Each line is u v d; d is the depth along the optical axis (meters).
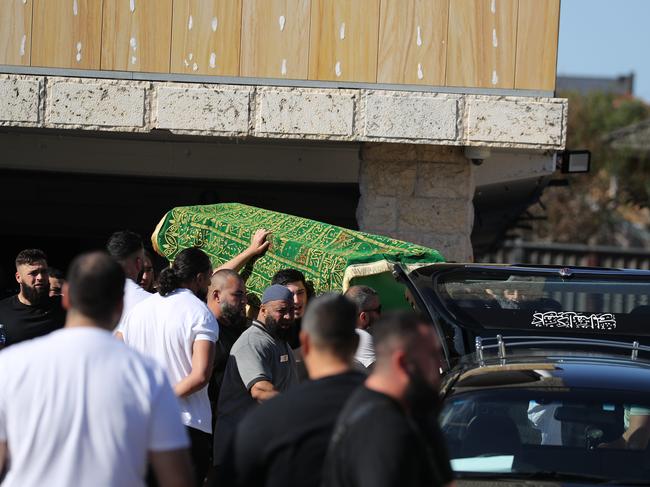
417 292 18.08
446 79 24.17
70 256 32.44
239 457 10.08
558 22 24.05
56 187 30.70
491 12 24.09
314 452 9.98
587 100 109.62
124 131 24.17
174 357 16.12
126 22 24.12
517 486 12.74
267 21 24.20
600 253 87.75
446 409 14.05
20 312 19.62
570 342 17.09
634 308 18.53
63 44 24.11
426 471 9.24
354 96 24.05
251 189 30.64
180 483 10.07
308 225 20.86
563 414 13.68
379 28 24.17
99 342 10.14
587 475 13.14
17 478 9.93
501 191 31.77
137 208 31.05
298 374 19.02
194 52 24.17
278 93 24.05
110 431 9.84
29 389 9.98
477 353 16.36
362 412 9.27
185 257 16.83
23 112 24.00
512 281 19.12
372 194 25.69
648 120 104.12
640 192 102.31
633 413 13.61
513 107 24.02
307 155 27.44
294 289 18.34
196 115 24.05
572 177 99.62
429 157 25.62
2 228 31.28
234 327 18.45
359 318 17.75
